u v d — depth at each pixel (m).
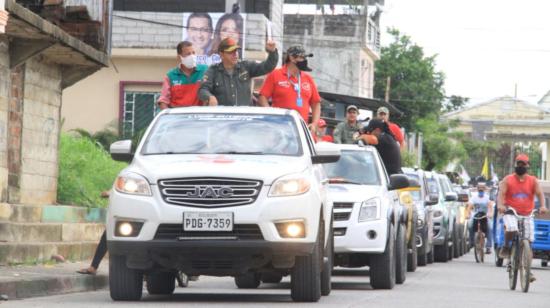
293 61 32.94
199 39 81.38
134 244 25.12
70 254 37.41
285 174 25.50
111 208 25.52
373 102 95.25
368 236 34.06
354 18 132.50
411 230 46.56
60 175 42.00
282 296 29.38
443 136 160.50
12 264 33.00
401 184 36.75
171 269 25.91
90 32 41.25
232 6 84.38
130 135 70.75
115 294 26.23
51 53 38.12
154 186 25.25
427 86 174.62
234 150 27.11
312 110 33.94
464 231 75.50
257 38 81.44
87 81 81.50
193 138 27.47
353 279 40.06
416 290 34.16
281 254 25.22
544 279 46.16
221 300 27.31
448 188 68.12
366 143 41.12
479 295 33.19
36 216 36.38
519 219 37.47
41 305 24.69
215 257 25.12
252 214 24.92
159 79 81.62
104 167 46.28
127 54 81.12
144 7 87.19
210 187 25.05
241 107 28.66
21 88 37.47
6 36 35.44
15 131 37.12
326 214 27.98
